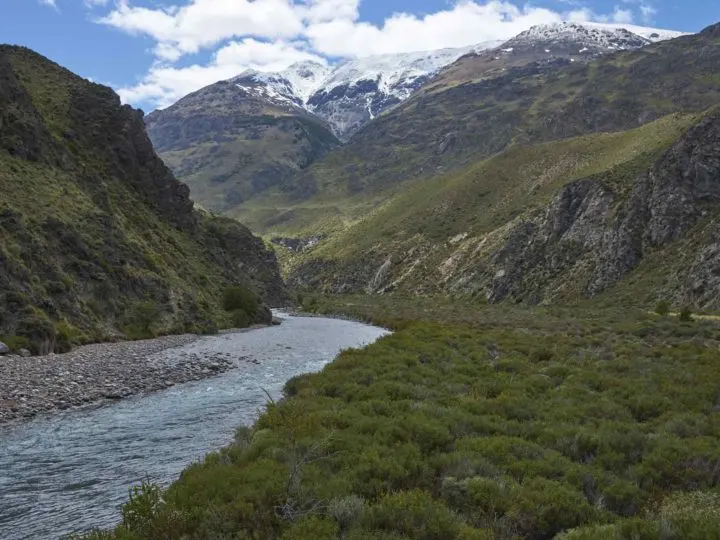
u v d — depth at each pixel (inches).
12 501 488.4
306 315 4067.4
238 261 4699.8
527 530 376.2
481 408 687.7
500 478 435.5
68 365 1180.5
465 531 342.6
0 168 1940.2
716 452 495.5
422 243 7401.6
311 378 959.0
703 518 344.2
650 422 652.1
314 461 476.1
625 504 422.6
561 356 1227.9
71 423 767.7
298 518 362.6
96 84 3533.5
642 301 3289.9
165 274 2477.9
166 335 2050.9
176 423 769.6
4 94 2346.2
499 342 1518.2
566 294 4040.4
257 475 427.5
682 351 1222.9
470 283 5565.9
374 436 552.4
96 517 453.7
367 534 338.0
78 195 2253.9
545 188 6707.7
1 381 956.0
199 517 369.1
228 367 1331.2
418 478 454.9
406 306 4692.4
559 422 623.5
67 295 1695.4
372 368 1006.4
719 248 2992.1
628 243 3887.8
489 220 6860.2
